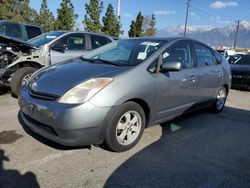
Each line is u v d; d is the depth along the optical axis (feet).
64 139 11.15
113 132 11.91
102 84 11.55
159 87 13.71
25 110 12.35
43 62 22.61
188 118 18.93
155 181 10.56
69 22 77.97
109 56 15.21
